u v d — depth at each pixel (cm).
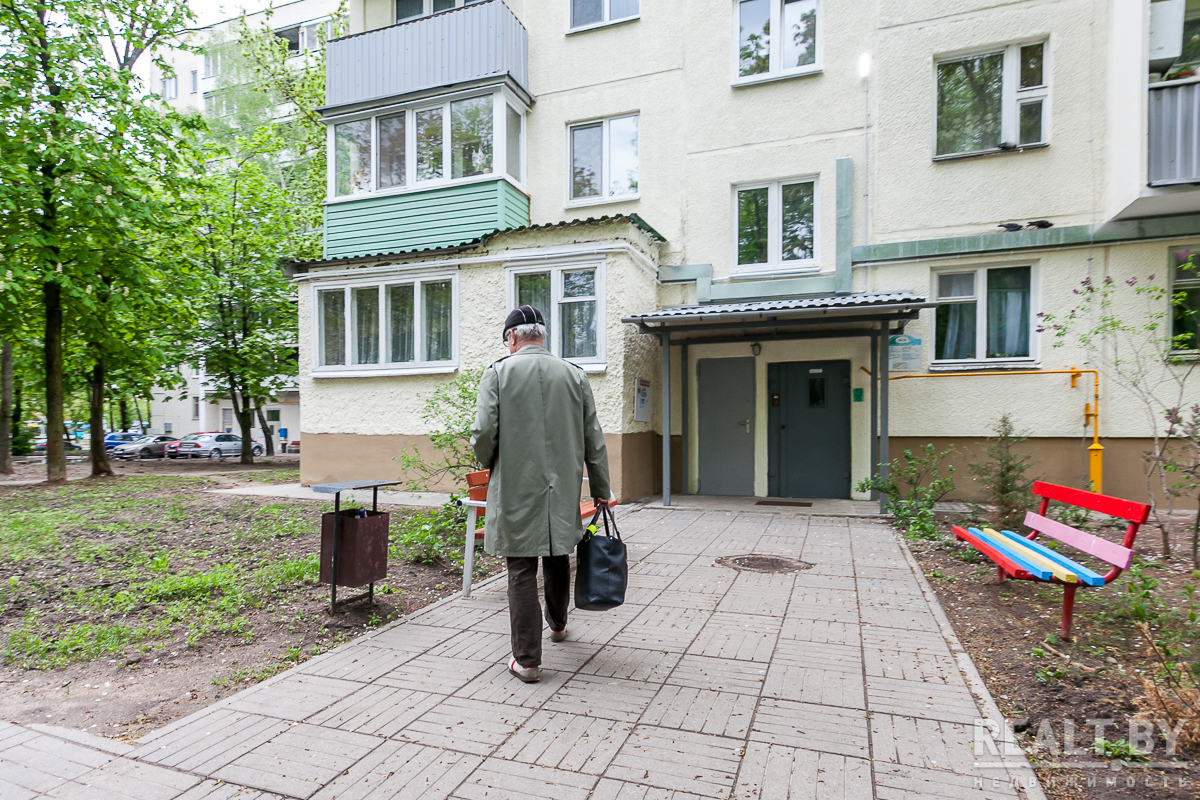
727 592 477
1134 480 830
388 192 1137
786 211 1019
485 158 1091
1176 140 753
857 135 961
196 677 338
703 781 232
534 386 326
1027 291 896
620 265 915
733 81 1029
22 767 245
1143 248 830
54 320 1289
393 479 1070
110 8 1323
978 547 474
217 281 1834
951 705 290
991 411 887
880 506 837
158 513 851
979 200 902
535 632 321
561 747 257
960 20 910
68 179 1155
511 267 984
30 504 937
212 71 2930
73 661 361
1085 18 855
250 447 2058
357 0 1316
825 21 977
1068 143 865
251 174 1933
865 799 219
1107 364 841
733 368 1015
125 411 3459
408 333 1075
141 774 240
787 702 295
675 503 922
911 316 797
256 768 244
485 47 1072
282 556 602
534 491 318
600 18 1128
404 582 514
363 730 273
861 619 412
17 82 1155
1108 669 323
